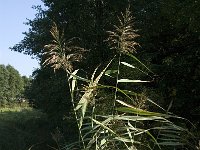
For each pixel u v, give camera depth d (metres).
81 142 4.78
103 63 25.36
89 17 29.38
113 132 4.47
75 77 4.93
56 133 6.44
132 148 4.64
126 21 4.83
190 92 18.89
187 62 19.31
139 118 4.55
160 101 15.49
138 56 20.77
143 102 4.91
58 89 27.11
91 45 27.08
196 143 4.73
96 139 4.62
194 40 20.14
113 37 4.89
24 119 48.62
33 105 37.88
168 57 20.12
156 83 19.39
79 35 28.03
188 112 18.08
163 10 20.33
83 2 29.08
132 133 5.01
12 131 40.59
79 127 4.72
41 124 43.31
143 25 24.27
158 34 22.12
